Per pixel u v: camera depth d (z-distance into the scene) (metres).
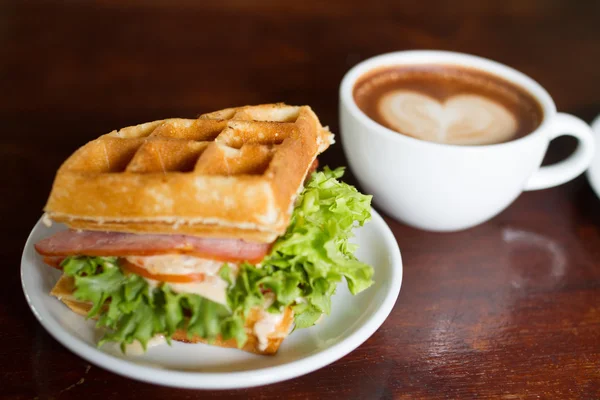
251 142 0.33
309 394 0.31
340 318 0.33
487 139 0.38
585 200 0.43
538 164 0.38
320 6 0.65
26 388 0.31
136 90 0.51
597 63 0.57
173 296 0.31
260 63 0.55
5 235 0.38
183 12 0.62
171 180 0.30
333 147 0.45
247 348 0.32
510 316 0.35
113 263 0.32
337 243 0.33
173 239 0.31
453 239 0.40
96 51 0.56
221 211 0.30
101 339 0.31
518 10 0.66
